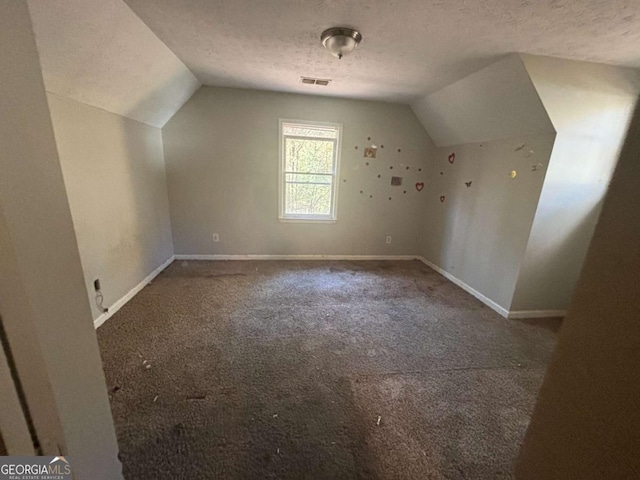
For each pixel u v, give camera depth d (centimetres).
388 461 134
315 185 410
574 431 49
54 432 48
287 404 164
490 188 301
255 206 397
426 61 235
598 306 44
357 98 371
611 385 43
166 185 370
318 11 170
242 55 246
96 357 61
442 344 229
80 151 216
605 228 43
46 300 46
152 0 164
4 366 40
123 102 258
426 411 163
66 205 51
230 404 162
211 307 273
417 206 429
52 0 139
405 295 317
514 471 63
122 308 266
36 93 43
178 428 146
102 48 189
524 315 275
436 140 394
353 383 183
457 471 131
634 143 40
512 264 272
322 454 136
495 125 284
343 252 434
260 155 379
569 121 230
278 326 245
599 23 161
